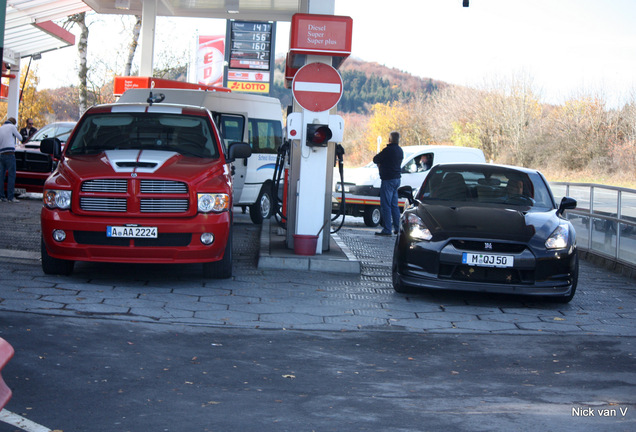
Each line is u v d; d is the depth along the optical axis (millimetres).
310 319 7418
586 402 4949
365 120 73188
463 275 8414
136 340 6145
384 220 15602
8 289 7699
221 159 9281
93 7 22938
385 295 8906
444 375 5621
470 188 9742
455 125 57844
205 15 24203
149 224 8266
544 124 51406
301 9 13141
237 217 18328
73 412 4324
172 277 9188
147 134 9398
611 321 7938
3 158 17531
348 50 10250
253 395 4883
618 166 46656
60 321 6531
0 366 2154
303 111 10531
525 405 4855
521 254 8312
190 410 4488
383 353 6262
